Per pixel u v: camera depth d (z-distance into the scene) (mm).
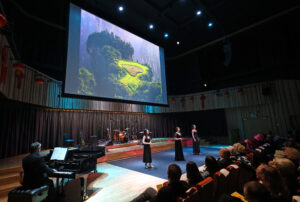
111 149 7367
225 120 12617
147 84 9023
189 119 13617
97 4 9156
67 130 8234
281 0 9289
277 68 10594
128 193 3576
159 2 9359
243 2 9375
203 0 9297
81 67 6301
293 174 1801
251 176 2924
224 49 12961
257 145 6191
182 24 11125
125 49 8219
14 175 4020
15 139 6145
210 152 8570
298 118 9391
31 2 7715
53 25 8859
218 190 2084
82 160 3391
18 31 7488
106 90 7062
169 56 14727
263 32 11141
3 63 4016
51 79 7055
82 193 3299
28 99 5727
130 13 10008
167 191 1625
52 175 3061
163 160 6703
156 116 12648
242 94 11164
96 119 9344
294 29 10039
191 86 14094
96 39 7031
